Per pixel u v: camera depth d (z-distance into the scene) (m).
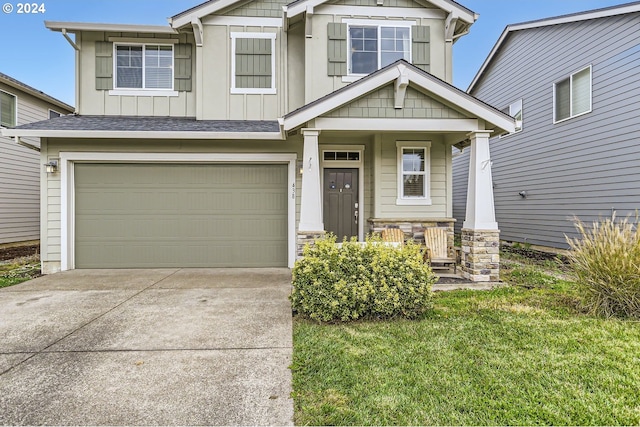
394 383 2.89
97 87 8.45
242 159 7.95
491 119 6.31
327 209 8.45
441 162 8.27
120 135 7.08
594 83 8.53
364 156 8.48
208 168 8.02
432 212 8.23
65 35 8.12
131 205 7.91
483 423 2.39
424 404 2.60
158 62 8.62
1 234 10.64
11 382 2.92
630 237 4.80
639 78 7.43
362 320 4.45
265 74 8.49
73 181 7.79
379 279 4.54
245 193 8.08
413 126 6.36
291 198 8.02
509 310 4.75
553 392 2.74
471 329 4.07
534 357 3.33
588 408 2.54
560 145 9.63
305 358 3.35
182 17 8.00
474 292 5.83
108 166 7.87
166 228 7.96
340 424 2.39
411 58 8.26
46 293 5.74
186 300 5.35
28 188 11.73
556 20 9.48
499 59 12.48
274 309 4.91
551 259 9.33
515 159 11.59
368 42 8.21
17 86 10.94
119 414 2.50
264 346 3.63
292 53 8.62
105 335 3.93
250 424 2.40
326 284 4.47
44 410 2.54
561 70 9.58
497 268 6.42
